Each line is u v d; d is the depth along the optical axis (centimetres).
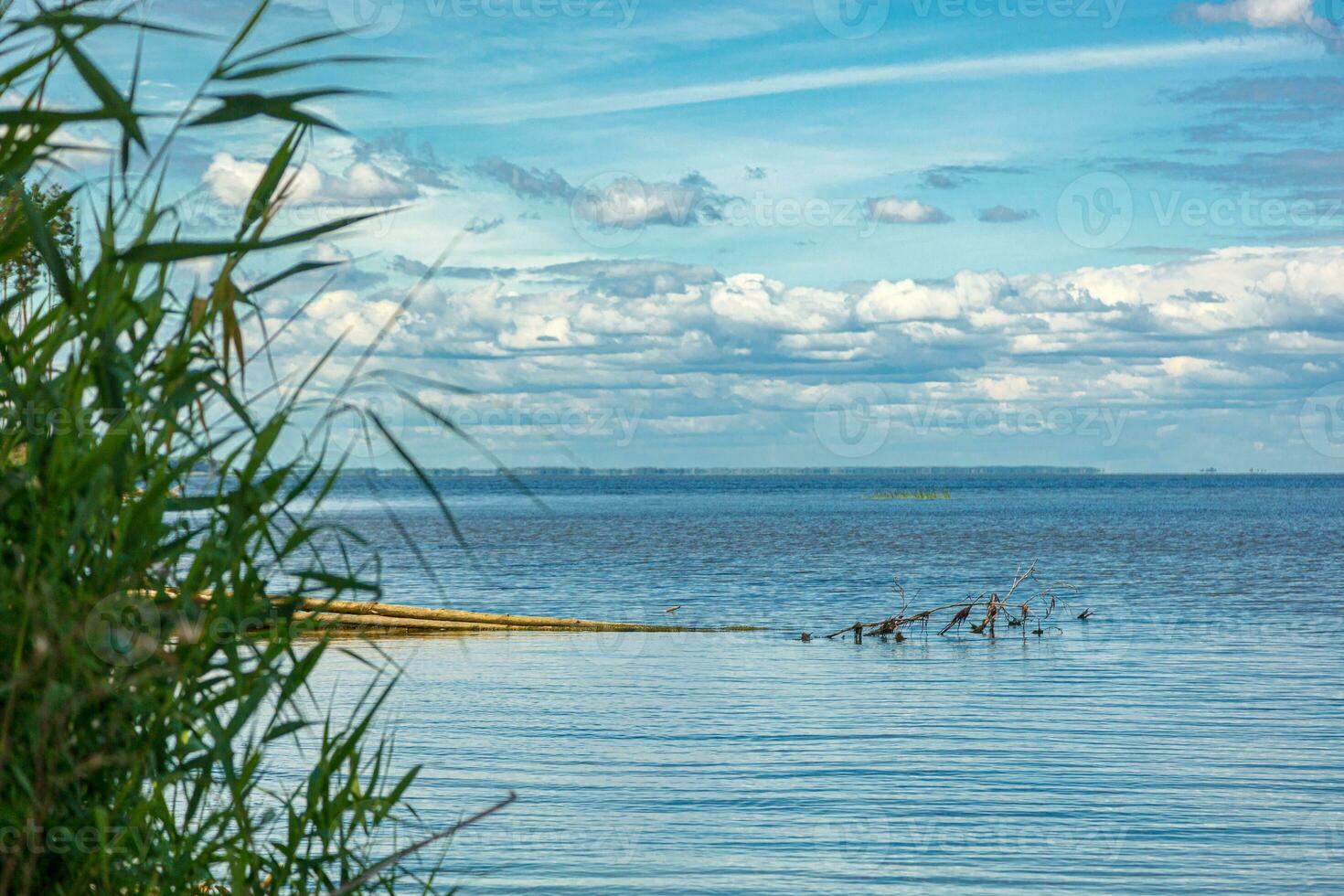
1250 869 889
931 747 1318
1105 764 1234
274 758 1105
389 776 1130
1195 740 1359
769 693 1695
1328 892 837
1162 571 4138
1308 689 1720
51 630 245
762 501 15212
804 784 1148
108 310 266
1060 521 8525
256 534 299
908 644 2302
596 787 1120
